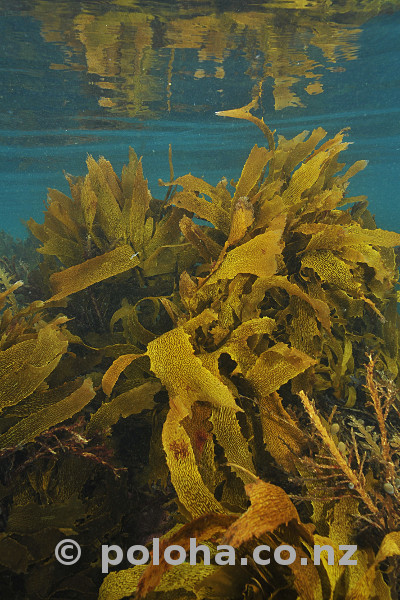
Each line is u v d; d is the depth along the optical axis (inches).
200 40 143.5
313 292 37.6
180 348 27.7
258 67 164.7
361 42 149.0
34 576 26.7
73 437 29.4
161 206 47.4
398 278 46.9
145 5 122.3
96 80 170.4
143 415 35.2
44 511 27.2
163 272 43.6
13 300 44.8
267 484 19.4
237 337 31.8
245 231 32.9
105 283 44.3
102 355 36.5
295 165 43.5
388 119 236.5
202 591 21.0
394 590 24.3
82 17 128.5
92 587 27.3
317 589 20.2
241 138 256.1
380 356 43.1
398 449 32.7
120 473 32.2
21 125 210.8
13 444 29.0
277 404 30.7
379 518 26.3
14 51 147.2
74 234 46.9
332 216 41.9
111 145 262.2
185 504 22.4
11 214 530.0
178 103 196.1
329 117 228.7
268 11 127.7
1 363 30.9
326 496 28.5
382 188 485.7
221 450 31.4
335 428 30.2
